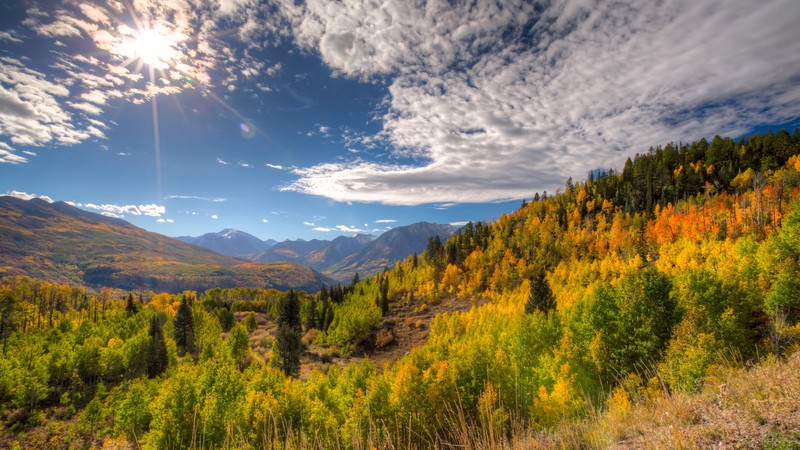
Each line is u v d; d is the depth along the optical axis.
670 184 149.00
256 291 180.75
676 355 22.77
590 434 5.36
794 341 18.45
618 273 83.88
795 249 32.41
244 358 64.75
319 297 141.62
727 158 152.88
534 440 5.20
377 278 155.00
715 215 97.88
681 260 66.12
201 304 128.00
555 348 34.12
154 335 65.25
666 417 5.46
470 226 166.12
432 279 131.25
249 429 24.56
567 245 126.56
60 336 73.12
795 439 3.87
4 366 53.69
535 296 59.38
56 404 53.75
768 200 86.62
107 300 145.25
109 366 60.53
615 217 134.00
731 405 5.40
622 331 30.27
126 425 39.00
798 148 139.75
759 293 31.70
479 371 29.20
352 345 90.44
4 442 44.66
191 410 28.48
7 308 91.12
